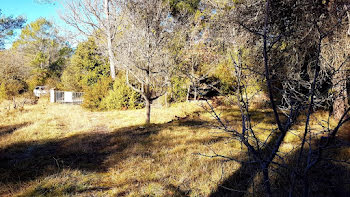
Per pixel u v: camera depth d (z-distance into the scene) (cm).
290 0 586
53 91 1997
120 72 1973
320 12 663
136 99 1636
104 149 611
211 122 933
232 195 326
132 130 863
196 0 1744
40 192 349
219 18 859
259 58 505
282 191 304
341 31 734
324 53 748
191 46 1352
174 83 1600
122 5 959
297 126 704
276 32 518
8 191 356
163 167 448
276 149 175
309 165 163
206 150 551
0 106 1533
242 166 407
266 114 1030
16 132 775
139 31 905
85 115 1277
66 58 4456
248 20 650
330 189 316
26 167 473
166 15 980
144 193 341
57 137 750
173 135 738
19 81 2594
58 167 459
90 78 2175
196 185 369
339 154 458
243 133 192
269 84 162
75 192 351
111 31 1380
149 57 900
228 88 1160
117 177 410
